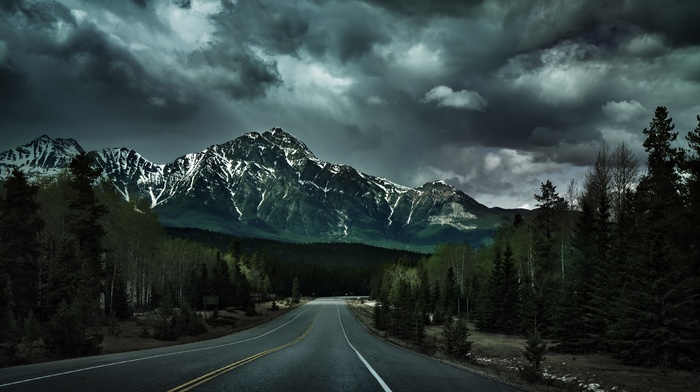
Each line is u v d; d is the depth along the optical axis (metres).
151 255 77.38
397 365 20.16
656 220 39.50
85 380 12.26
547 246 61.81
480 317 64.44
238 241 164.38
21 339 33.50
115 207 67.75
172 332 45.84
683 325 25.86
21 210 47.69
